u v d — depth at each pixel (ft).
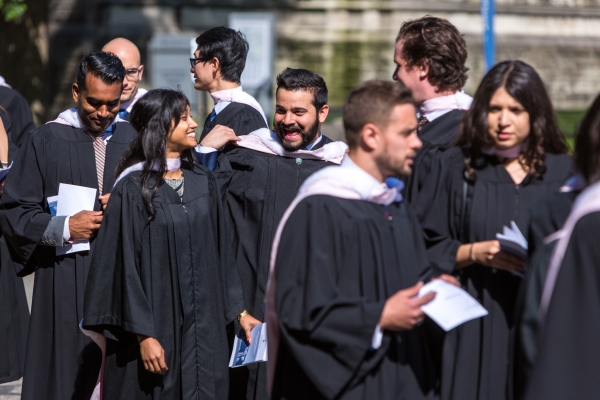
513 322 26.27
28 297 67.26
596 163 23.81
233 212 38.58
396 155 26.20
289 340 25.88
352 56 191.52
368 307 25.27
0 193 38.81
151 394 32.35
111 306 32.07
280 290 26.12
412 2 194.80
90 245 36.47
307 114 38.27
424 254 27.76
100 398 33.30
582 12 222.07
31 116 54.34
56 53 179.63
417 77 32.22
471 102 31.07
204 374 32.99
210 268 33.47
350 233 25.95
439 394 28.32
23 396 36.83
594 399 21.84
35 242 35.88
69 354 36.83
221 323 33.76
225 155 39.24
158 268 32.12
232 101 43.52
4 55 115.44
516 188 28.53
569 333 22.24
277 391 27.55
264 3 188.55
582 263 22.38
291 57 188.85
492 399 27.99
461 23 201.26
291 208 26.73
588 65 222.07
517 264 27.20
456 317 25.23
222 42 43.52
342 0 191.52
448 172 29.19
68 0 180.86
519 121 28.02
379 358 25.88
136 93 45.96
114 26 180.65
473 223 28.50
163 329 32.14
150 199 31.96
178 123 32.48
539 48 216.33
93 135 38.04
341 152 39.11
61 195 36.37
